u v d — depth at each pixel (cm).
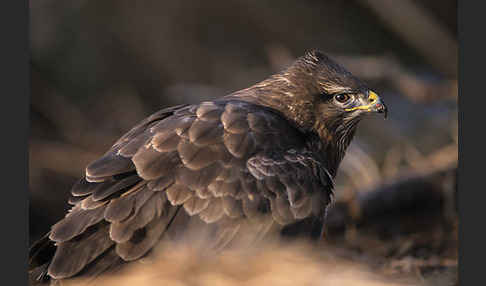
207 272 649
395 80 1752
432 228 1140
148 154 691
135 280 637
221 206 689
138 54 1931
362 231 1148
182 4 2050
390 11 2086
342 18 2198
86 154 1652
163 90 1925
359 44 2145
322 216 744
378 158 1647
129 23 1944
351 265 877
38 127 1717
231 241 682
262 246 694
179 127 718
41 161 1583
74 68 1830
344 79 850
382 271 910
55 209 1518
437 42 2067
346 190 1254
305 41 2133
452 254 1018
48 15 1820
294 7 2188
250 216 697
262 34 2114
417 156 1430
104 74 1867
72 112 1769
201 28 2055
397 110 1841
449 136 1689
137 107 1850
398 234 1125
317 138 860
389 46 2156
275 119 788
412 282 863
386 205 1196
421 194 1214
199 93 1914
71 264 640
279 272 662
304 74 859
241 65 2034
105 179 674
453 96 1675
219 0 2105
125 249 649
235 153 715
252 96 862
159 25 1989
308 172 752
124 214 659
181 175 687
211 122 731
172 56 1975
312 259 704
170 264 649
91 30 1877
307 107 853
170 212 673
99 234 657
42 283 677
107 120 1802
